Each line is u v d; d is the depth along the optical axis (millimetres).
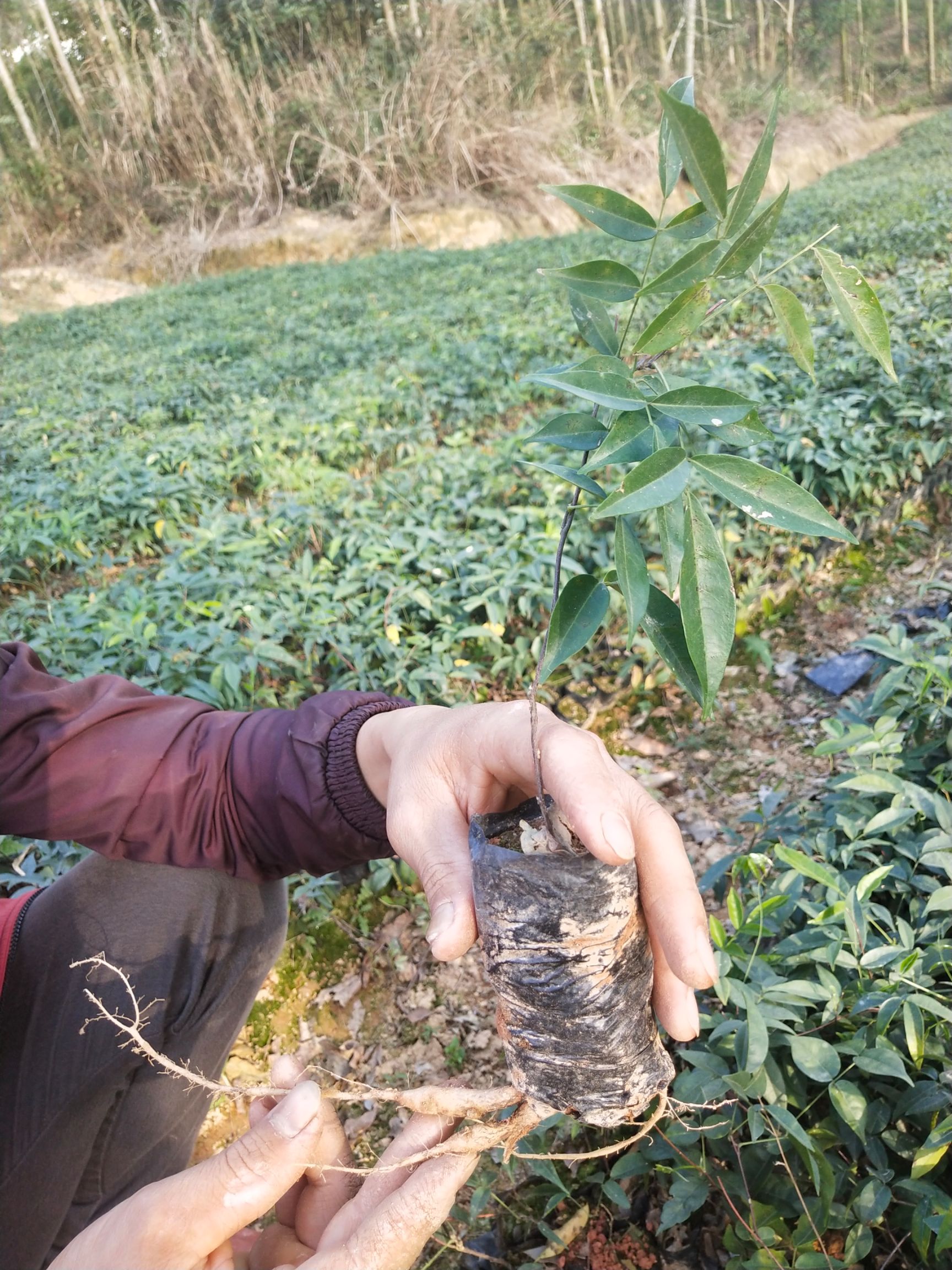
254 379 7535
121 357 9953
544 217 16703
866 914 1716
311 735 1192
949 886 1681
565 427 883
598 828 818
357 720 1205
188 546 3975
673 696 3408
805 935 1783
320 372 7570
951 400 4520
